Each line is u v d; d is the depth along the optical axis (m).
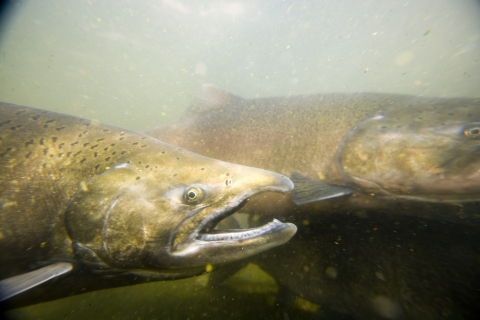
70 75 5.80
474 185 0.28
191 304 0.36
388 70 6.46
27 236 0.18
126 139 0.22
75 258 0.19
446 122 0.31
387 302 0.27
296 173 0.38
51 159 0.20
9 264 0.18
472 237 0.28
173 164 0.21
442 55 5.39
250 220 0.43
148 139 0.23
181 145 0.43
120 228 0.19
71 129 0.22
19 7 2.77
